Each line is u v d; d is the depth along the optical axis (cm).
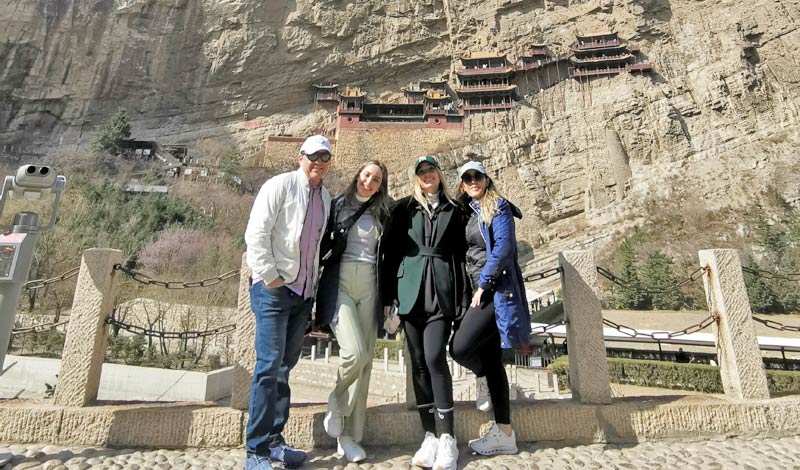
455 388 1233
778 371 1091
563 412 338
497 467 282
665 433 337
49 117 4869
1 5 4622
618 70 4512
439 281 287
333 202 313
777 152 3575
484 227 304
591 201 4031
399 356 1579
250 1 4997
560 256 384
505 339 283
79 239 2053
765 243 2788
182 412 326
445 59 5256
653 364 1203
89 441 315
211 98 5144
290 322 288
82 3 4822
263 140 5031
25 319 1494
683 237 3244
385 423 328
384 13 5194
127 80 4962
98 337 347
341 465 286
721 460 294
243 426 322
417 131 4709
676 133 4006
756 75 3981
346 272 292
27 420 319
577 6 4900
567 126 4438
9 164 4447
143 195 3181
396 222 311
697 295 2561
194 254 2373
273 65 5128
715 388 1093
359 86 5288
